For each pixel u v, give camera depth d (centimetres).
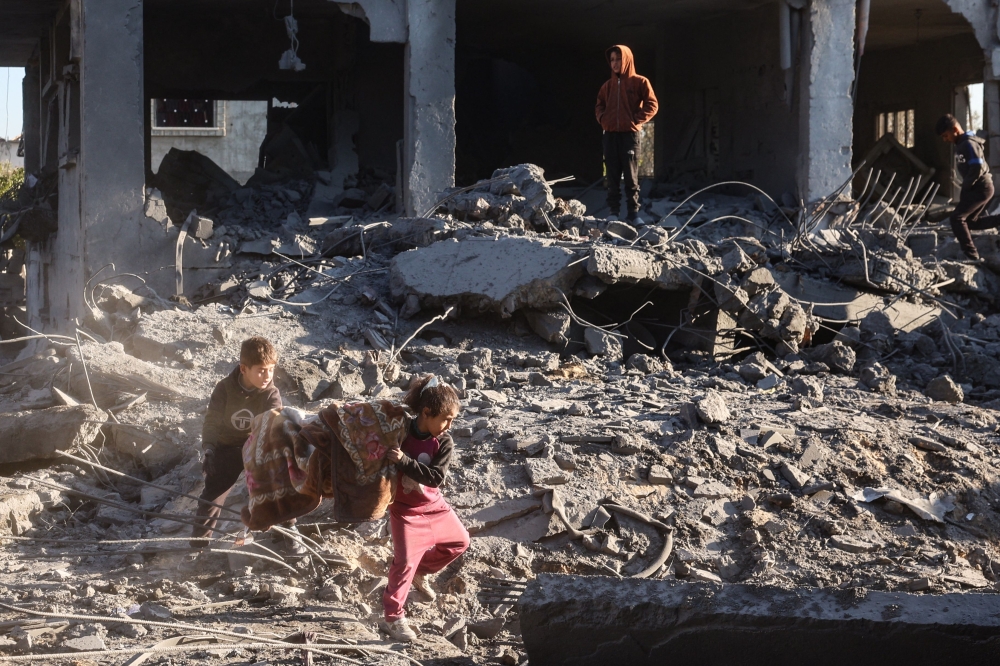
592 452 656
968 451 707
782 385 898
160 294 1182
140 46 1195
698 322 1024
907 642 369
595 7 1688
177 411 724
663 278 991
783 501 638
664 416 730
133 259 1187
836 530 621
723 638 387
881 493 653
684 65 1864
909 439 716
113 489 645
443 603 517
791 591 399
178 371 795
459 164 2150
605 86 1166
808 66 1384
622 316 1049
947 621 367
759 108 1573
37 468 666
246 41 1861
